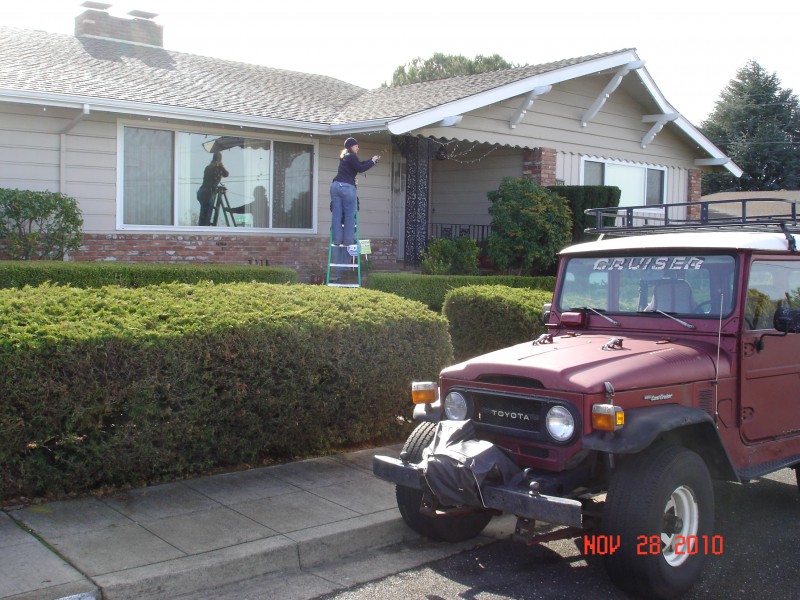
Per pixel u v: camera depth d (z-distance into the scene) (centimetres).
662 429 441
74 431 545
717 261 542
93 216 1220
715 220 674
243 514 547
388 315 721
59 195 1107
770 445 557
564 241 1432
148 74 1420
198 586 456
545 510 427
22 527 503
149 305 632
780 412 564
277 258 1399
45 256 1110
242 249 1358
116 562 457
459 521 544
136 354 556
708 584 478
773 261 561
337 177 1268
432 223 1752
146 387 562
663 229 666
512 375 477
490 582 484
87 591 419
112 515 534
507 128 1488
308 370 661
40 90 1105
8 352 504
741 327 525
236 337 610
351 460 692
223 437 627
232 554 475
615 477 448
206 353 592
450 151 1648
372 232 1538
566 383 452
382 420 736
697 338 536
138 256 1251
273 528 522
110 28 1659
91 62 1406
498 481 457
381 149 1533
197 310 625
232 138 1357
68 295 634
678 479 451
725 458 487
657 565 441
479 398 500
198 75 1533
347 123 1341
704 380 503
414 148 1398
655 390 471
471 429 489
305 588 468
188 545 488
